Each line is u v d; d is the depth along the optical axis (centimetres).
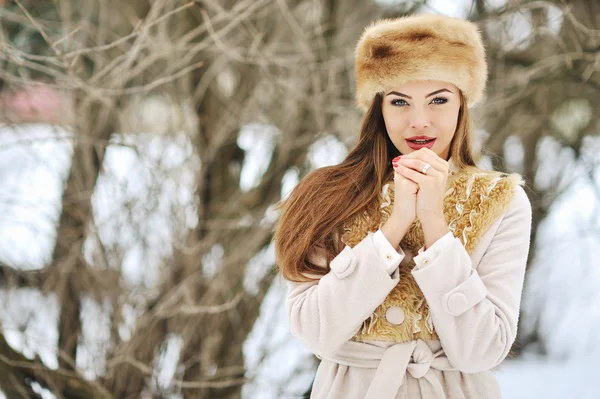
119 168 354
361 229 174
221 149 386
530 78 390
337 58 359
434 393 166
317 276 173
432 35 166
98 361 338
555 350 527
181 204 351
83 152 354
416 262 158
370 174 179
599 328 535
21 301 361
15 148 394
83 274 348
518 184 172
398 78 167
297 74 378
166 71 357
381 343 168
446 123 170
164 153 350
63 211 362
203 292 356
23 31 406
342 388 172
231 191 385
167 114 370
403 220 161
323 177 180
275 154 394
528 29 399
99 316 342
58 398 303
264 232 353
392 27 169
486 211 167
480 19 347
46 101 356
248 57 352
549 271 514
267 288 362
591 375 486
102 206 350
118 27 405
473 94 174
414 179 160
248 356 360
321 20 394
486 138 432
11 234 372
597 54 331
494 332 156
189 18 371
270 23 400
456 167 177
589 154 473
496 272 164
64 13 364
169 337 346
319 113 358
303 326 166
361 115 370
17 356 305
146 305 345
